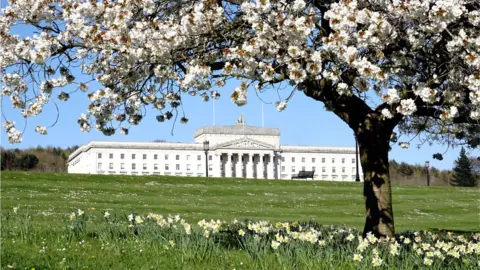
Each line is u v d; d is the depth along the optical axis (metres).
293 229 12.74
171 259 8.98
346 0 9.77
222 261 8.91
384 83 12.35
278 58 10.00
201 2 10.55
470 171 107.75
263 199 41.62
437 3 9.56
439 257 9.29
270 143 141.88
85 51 10.68
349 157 145.50
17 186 37.78
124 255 9.09
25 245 9.40
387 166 12.34
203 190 45.91
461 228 25.86
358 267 8.82
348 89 10.48
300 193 47.34
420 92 10.20
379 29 9.55
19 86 10.81
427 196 48.56
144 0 10.82
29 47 10.30
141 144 137.12
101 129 11.76
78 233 10.48
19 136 10.70
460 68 10.34
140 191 42.06
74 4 10.78
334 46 9.57
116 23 10.47
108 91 10.66
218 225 10.09
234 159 138.38
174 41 10.14
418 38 10.34
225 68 9.76
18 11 10.77
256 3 9.80
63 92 11.27
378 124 12.17
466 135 13.73
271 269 8.63
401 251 9.92
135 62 10.70
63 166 153.12
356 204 40.84
